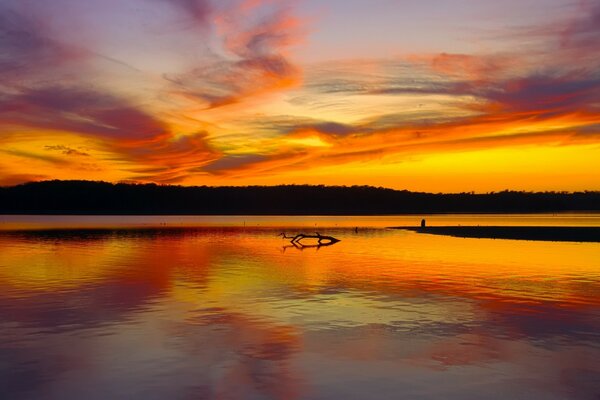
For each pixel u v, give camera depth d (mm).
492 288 23203
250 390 10898
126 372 11930
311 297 20938
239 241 56000
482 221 133250
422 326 16078
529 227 83562
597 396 10578
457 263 33375
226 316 17422
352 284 24344
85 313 17891
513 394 10672
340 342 14312
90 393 10742
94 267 31016
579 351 13438
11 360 12758
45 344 14094
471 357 12984
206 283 24656
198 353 13297
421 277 26797
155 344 14070
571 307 18891
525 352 13383
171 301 20078
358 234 70375
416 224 112812
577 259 35500
